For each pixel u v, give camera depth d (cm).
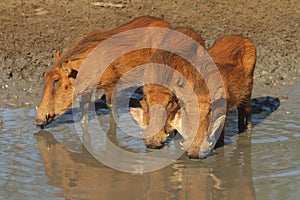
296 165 1686
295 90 2491
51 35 3194
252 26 3388
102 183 1576
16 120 2138
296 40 3153
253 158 1747
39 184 1564
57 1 3809
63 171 1658
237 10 3684
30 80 2614
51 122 2050
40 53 2906
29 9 3656
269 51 2950
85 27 3325
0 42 3069
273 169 1659
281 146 1848
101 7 3709
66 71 2006
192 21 3450
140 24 2167
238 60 1909
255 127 2042
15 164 1711
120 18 3478
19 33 3225
